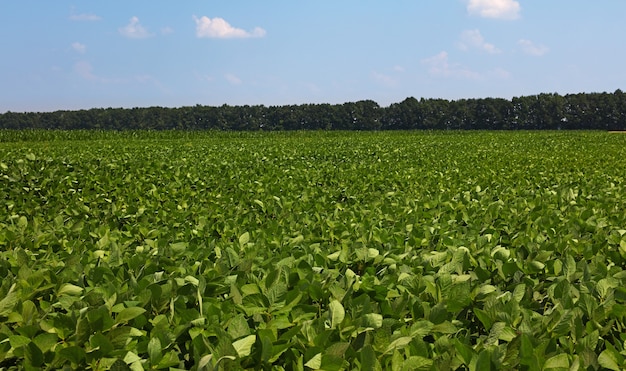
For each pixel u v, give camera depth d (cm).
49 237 468
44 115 13525
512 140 4225
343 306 281
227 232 527
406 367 213
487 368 198
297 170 1409
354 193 940
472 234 468
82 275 330
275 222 541
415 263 368
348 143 3438
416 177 1170
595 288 304
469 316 295
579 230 503
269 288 276
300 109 13162
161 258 365
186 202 799
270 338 232
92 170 1430
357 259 378
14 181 1220
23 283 305
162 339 237
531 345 213
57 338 238
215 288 307
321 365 212
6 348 229
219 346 210
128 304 270
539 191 848
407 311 280
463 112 12675
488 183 1043
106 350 223
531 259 373
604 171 1300
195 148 2631
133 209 668
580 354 226
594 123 11944
